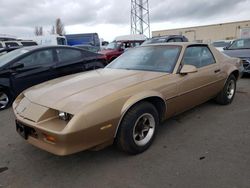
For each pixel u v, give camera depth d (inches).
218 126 165.5
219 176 109.9
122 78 139.1
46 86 138.3
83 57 279.1
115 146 136.7
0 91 219.0
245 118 178.9
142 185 106.1
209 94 181.2
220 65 189.9
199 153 130.5
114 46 589.9
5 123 186.1
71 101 112.0
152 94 129.6
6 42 604.1
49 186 108.1
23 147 143.9
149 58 165.3
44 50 248.5
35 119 111.6
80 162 125.6
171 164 120.9
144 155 130.0
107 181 110.0
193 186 104.0
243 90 264.4
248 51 327.0
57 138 103.0
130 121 121.0
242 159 123.3
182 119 178.9
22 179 113.3
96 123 107.9
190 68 147.4
